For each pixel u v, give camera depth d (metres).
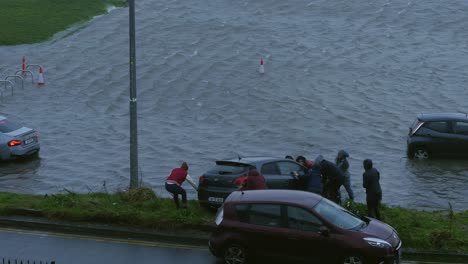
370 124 41.34
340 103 46.06
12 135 33.31
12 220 21.25
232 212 17.62
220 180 21.55
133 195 22.70
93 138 38.31
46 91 49.38
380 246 16.36
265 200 17.44
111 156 34.72
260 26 69.12
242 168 21.66
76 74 53.78
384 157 34.56
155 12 75.31
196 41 63.31
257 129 40.28
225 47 61.25
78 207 21.75
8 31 66.81
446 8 76.81
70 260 18.05
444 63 56.75
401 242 18.02
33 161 33.66
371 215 20.45
